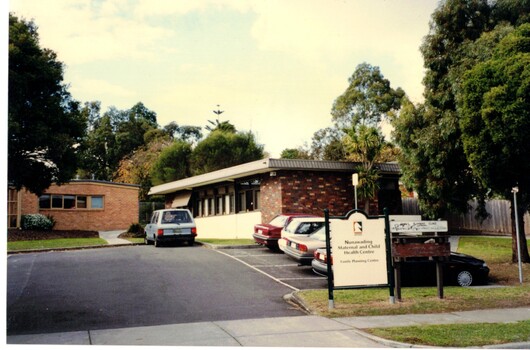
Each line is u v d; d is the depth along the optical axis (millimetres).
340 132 48781
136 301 10758
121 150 60531
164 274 13977
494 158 13969
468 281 13148
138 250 19750
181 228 21172
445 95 17109
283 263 16203
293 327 8422
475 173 14984
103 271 14445
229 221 27984
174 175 46906
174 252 18906
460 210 18234
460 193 17734
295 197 23719
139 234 28250
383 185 26781
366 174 24562
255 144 49969
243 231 26531
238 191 27438
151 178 48688
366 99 46812
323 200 24359
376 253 10602
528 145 13438
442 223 11016
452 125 16266
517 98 13281
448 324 8586
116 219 35250
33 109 22125
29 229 28594
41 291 11766
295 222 16406
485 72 14094
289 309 10148
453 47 17500
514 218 16266
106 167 60906
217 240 24000
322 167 24062
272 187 24109
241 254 18266
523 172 14117
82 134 24766
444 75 17469
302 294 11312
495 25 17094
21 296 11219
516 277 14258
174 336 7812
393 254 10836
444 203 18453
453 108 17406
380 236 10656
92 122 65375
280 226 18734
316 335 7848
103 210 34844
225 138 48375
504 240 23109
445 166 17141
